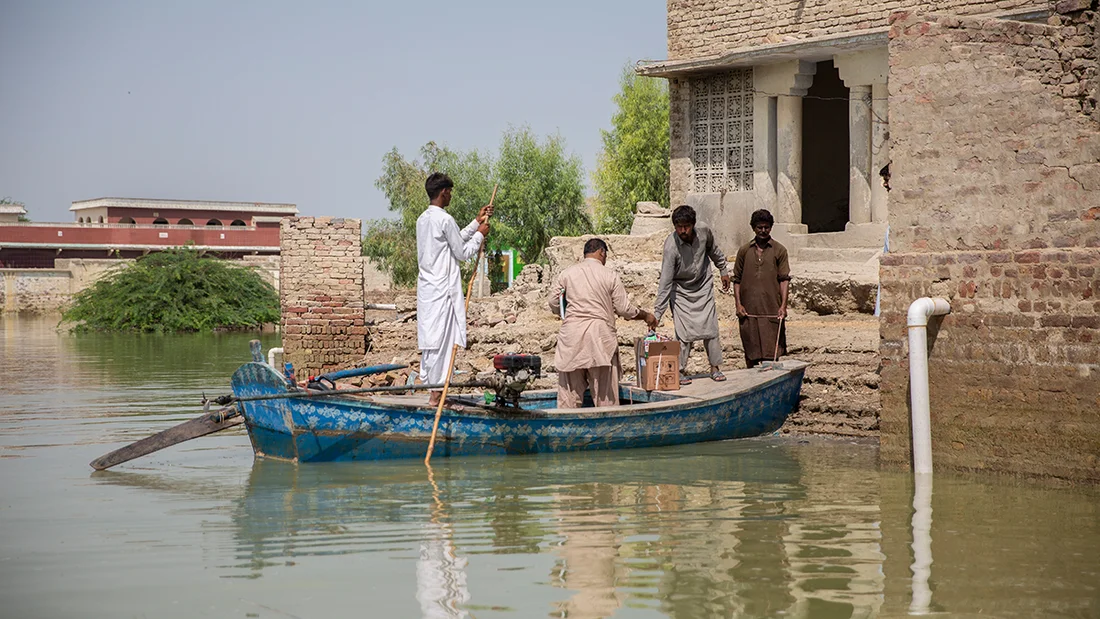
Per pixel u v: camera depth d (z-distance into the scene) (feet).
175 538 22.18
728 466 30.37
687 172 67.62
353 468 29.94
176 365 75.20
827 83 71.72
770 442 35.32
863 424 36.50
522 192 127.95
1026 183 27.25
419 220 32.55
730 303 55.21
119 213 228.63
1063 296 26.21
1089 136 26.09
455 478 28.50
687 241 37.81
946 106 28.81
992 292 27.63
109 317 136.77
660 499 25.79
